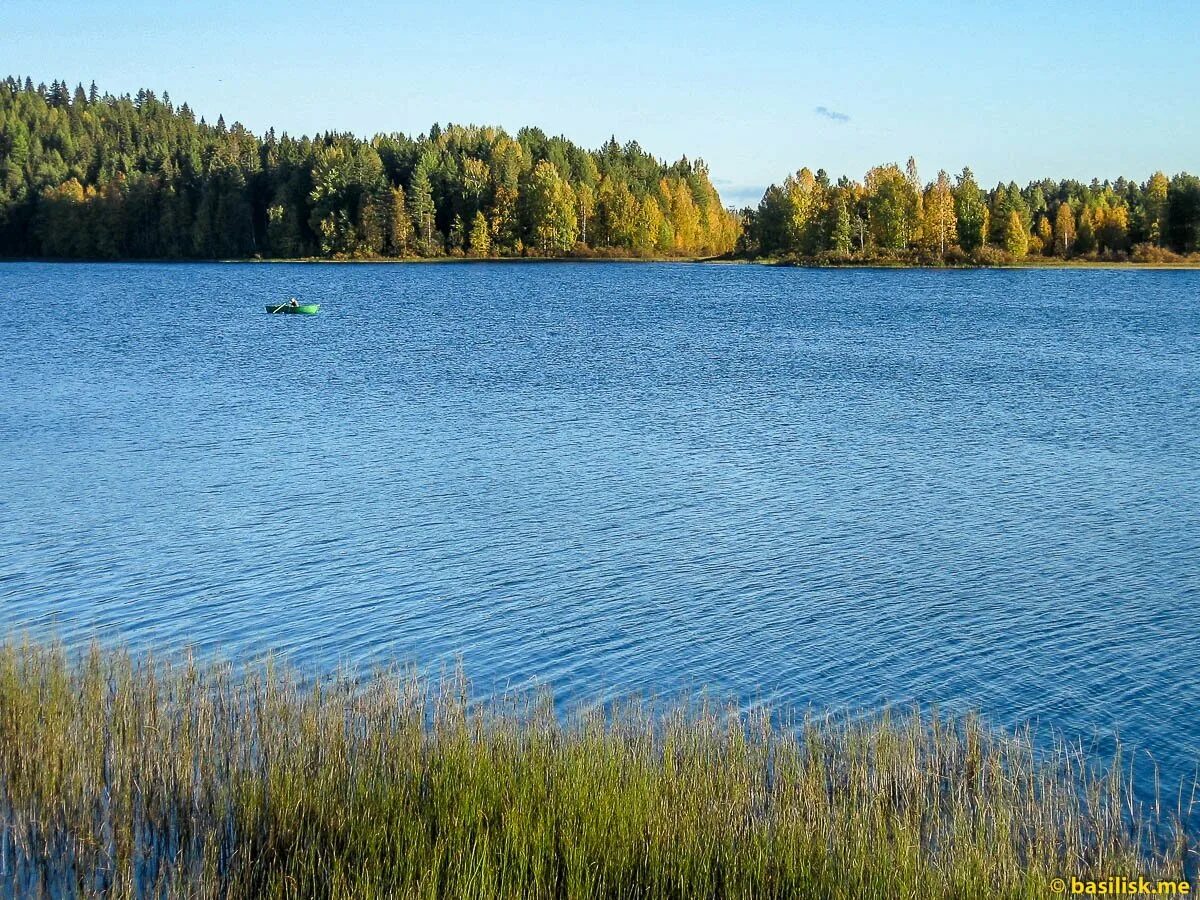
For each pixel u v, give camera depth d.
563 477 28.48
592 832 10.59
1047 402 41.56
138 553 21.89
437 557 21.86
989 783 12.44
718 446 32.72
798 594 19.98
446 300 96.56
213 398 41.22
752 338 65.56
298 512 24.91
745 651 17.45
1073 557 22.14
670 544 22.84
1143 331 69.44
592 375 48.56
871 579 20.78
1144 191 169.88
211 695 13.84
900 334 68.19
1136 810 12.55
